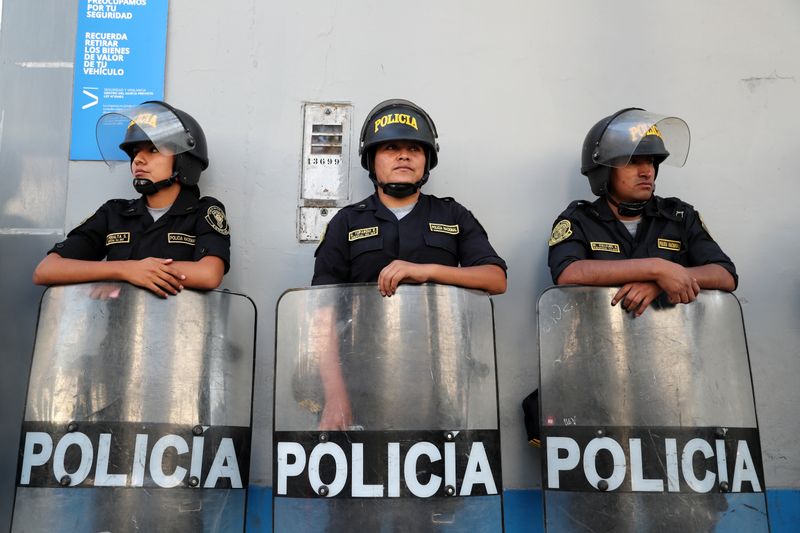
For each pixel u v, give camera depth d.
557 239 2.58
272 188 2.97
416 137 2.53
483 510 2.18
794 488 2.79
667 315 2.33
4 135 2.98
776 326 2.90
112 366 2.32
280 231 2.94
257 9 3.06
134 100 3.01
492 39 3.06
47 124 2.99
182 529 2.27
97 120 2.96
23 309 2.87
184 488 2.29
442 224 2.55
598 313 2.33
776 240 2.96
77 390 2.30
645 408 2.27
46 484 2.25
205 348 2.39
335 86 3.03
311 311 2.29
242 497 2.37
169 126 2.60
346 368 2.24
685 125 2.63
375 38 3.05
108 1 3.05
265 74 3.03
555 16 3.08
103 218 2.65
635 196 2.59
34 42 3.04
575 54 3.06
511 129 3.01
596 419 2.27
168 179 2.62
